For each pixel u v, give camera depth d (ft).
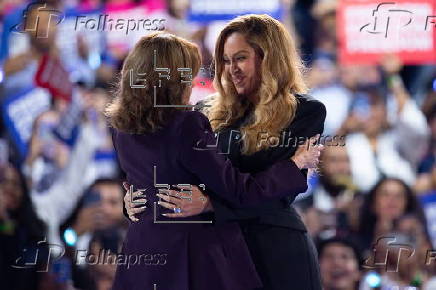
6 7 55.06
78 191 51.70
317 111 28.91
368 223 49.98
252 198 27.22
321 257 44.93
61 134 53.31
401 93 56.18
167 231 27.48
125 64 27.71
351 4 56.59
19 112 53.83
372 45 56.39
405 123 55.52
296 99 29.01
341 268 44.47
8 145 53.01
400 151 55.06
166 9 54.03
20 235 47.19
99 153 53.47
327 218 50.14
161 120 27.02
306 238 29.12
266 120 28.48
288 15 55.77
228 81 29.99
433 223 52.85
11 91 54.19
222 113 30.22
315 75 56.29
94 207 46.68
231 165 27.43
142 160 27.43
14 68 54.44
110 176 52.65
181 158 26.84
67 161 52.65
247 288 27.37
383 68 56.44
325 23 56.65
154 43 27.53
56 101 54.08
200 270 27.12
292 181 27.84
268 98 28.53
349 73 56.39
